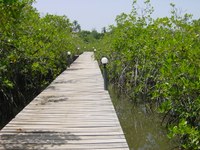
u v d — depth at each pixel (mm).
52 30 12625
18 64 9219
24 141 4594
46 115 6215
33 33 10031
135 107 9438
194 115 5102
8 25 5988
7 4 4590
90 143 4531
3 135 4871
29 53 9117
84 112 6500
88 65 19062
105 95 8570
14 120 5801
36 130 5156
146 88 8820
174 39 5957
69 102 7602
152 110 8430
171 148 6137
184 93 5215
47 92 9148
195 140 4281
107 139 4719
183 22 8250
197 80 5027
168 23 8117
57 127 5344
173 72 5023
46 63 10570
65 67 17016
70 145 4441
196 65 5270
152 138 6891
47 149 4270
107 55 15953
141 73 9398
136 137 6988
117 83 12500
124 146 4418
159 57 7293
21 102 9172
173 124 6395
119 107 10094
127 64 11023
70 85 10641
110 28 15336
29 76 10289
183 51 5508
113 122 5695
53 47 12469
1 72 7684
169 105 5164
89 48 41000
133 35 10719
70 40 19172
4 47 7516
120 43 11398
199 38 6707
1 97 7980
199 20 8031
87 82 11414
